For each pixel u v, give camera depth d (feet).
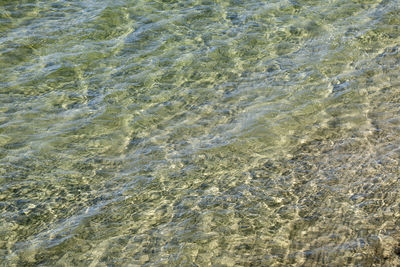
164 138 23.17
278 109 24.97
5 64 28.45
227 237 17.44
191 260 16.51
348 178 20.22
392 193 19.17
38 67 28.35
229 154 21.99
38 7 34.22
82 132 23.62
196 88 26.84
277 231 17.61
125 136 23.34
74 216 18.63
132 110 25.20
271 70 28.19
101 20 33.04
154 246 17.16
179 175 20.77
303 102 25.41
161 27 32.48
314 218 18.15
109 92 26.53
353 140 22.58
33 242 17.43
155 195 19.67
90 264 16.49
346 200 18.98
